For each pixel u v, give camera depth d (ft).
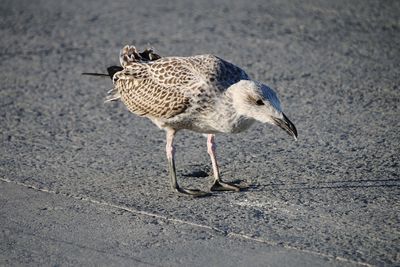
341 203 35.99
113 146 44.47
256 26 69.67
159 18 72.90
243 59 60.75
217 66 37.91
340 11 73.92
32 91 54.34
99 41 66.28
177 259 30.58
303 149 43.47
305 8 75.20
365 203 35.91
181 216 34.81
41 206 35.99
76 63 60.80
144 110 40.01
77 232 33.19
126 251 31.32
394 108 50.11
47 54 63.00
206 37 66.64
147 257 30.76
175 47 63.93
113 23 71.46
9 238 32.60
